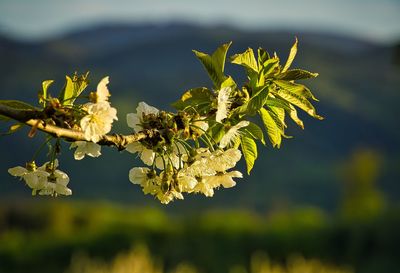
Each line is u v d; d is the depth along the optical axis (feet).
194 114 7.94
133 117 7.60
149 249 82.69
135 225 88.84
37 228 101.86
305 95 8.30
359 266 78.89
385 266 76.95
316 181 316.81
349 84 490.08
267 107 8.53
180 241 83.87
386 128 426.10
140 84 476.95
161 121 7.62
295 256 80.23
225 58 8.19
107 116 6.59
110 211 107.76
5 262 84.89
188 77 512.63
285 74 8.24
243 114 8.19
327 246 81.15
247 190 290.15
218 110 7.90
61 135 6.34
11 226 101.35
